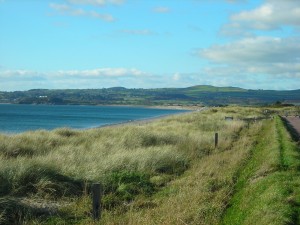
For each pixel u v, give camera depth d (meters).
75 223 10.12
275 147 21.39
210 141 26.17
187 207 10.74
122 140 22.39
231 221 10.22
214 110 83.75
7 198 10.56
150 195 13.23
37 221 9.85
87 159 16.42
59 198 12.08
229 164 18.09
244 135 33.00
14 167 12.71
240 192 13.18
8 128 60.09
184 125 39.72
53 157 15.69
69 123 77.62
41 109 190.25
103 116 120.19
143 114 143.75
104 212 10.89
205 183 13.82
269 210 9.88
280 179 13.23
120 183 13.85
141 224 9.51
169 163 17.89
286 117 68.44
